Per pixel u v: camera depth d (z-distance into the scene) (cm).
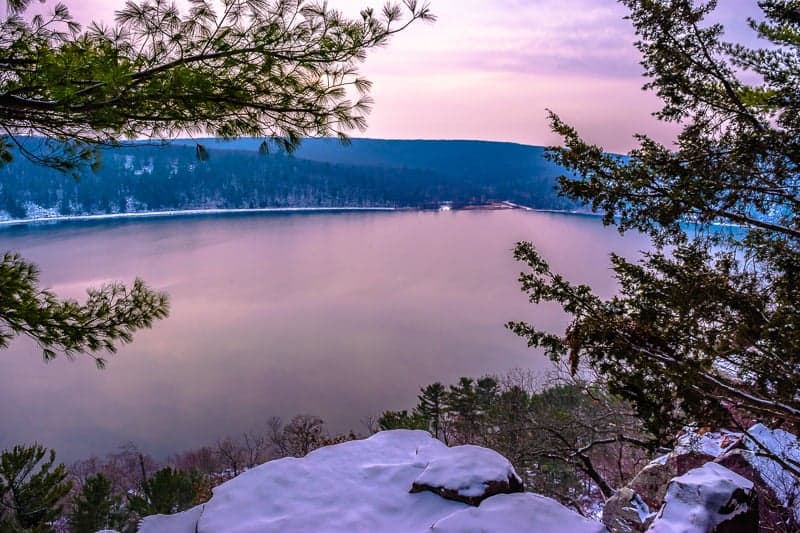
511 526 394
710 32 391
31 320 426
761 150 356
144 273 13238
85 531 1313
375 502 455
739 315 405
